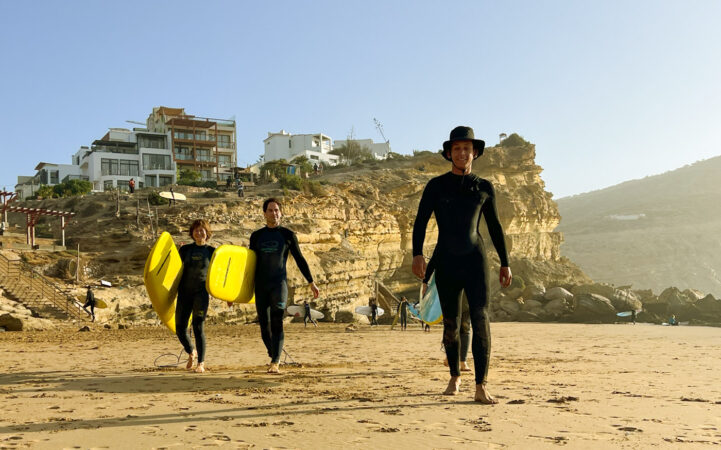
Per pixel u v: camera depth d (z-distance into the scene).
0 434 3.50
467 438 3.37
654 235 167.25
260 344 13.66
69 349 11.45
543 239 70.25
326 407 4.48
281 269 7.29
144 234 35.97
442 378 6.62
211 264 6.76
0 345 12.49
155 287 7.25
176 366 7.94
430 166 77.06
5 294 23.91
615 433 3.52
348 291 40.59
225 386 5.78
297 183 51.47
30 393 5.29
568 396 5.07
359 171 72.25
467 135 5.13
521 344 14.69
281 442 3.26
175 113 84.50
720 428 3.68
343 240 46.53
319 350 12.12
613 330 25.05
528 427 3.69
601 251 158.25
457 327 5.20
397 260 56.75
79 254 32.16
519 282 58.22
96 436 3.43
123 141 78.62
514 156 73.88
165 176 75.19
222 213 41.28
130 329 21.95
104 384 5.91
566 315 52.50
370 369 7.86
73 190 57.84
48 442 3.27
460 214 5.07
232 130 81.31
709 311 53.34
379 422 3.86
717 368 8.26
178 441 3.29
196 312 7.32
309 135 110.12
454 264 5.04
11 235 33.78
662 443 3.24
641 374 7.27
